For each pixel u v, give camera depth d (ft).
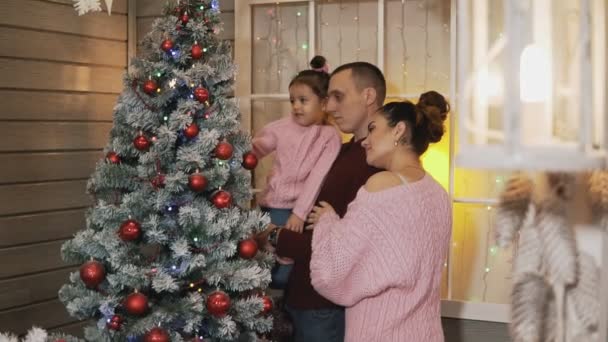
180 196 8.11
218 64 8.47
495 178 10.02
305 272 8.54
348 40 10.75
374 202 7.46
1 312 9.66
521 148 3.33
